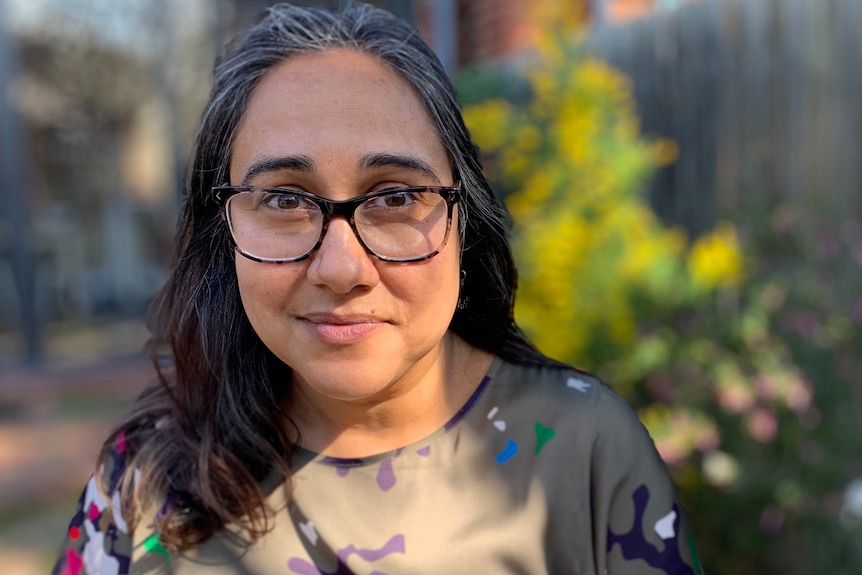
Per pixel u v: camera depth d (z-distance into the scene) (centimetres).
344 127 87
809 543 204
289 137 87
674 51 328
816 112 273
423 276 89
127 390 487
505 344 113
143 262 635
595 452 106
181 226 106
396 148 88
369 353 89
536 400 108
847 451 202
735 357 230
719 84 308
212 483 102
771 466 206
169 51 567
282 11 98
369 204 87
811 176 276
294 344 90
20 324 585
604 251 274
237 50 96
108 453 112
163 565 105
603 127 302
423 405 103
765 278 233
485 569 101
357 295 87
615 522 106
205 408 107
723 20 305
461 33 446
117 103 600
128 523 105
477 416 107
